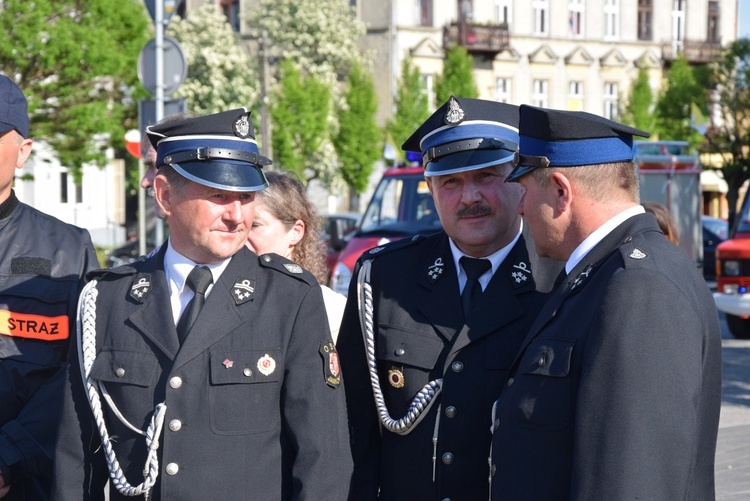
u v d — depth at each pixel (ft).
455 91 141.49
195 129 11.48
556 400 9.93
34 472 13.28
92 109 74.28
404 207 45.34
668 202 73.46
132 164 117.39
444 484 12.14
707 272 99.86
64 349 13.96
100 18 77.05
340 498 11.25
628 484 8.96
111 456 11.25
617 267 9.76
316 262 15.74
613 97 168.66
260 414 11.23
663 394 9.07
